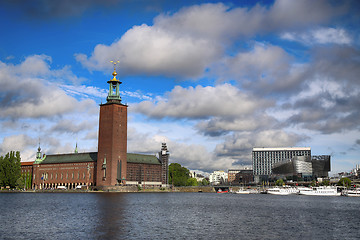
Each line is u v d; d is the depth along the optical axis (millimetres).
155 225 64125
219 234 55844
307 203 137000
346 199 176000
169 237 52750
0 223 65188
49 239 50250
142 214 82125
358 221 75188
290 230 61156
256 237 53969
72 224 63906
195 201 140000
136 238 51594
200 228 61531
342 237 55500
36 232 55594
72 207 99062
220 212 91000
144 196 174500
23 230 57438
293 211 97375
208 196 198125
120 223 65875
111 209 93688
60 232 55656
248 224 67625
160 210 93562
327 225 68312
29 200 131750
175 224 65938
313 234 57594
